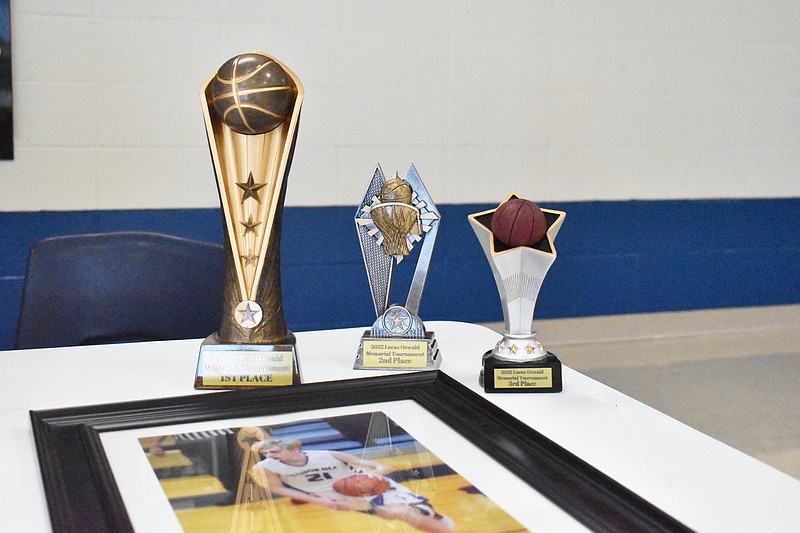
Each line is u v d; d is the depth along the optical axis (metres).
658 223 3.96
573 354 3.81
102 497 0.79
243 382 1.15
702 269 4.09
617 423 1.02
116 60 3.15
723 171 4.03
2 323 3.14
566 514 0.78
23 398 1.12
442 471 0.88
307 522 0.77
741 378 3.53
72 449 0.92
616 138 3.82
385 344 1.24
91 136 3.16
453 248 3.65
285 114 1.14
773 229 4.17
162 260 1.72
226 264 1.18
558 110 3.71
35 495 0.83
